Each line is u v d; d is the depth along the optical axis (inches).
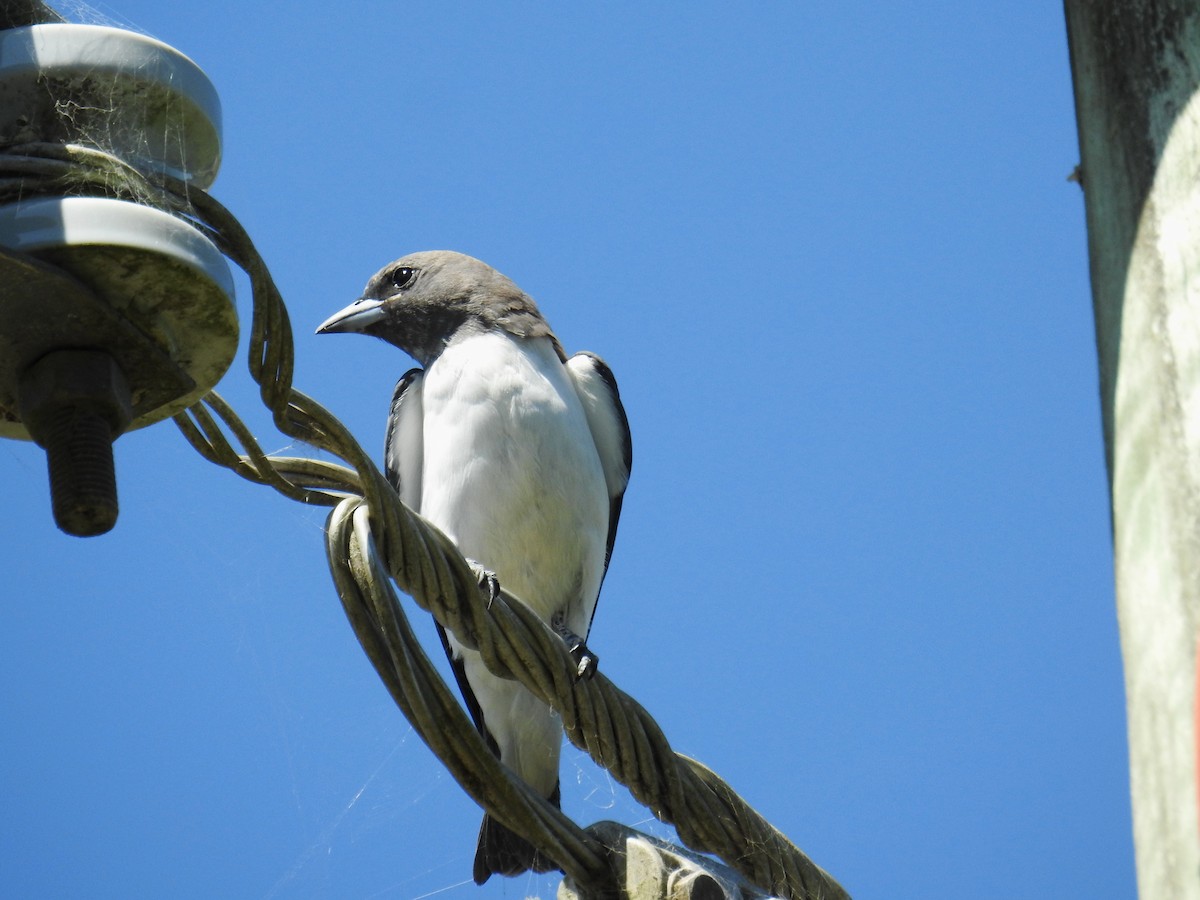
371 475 303.0
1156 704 179.8
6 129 256.1
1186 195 200.2
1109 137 214.2
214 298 245.6
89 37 256.2
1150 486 188.5
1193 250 196.1
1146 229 202.1
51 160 246.5
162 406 258.2
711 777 337.4
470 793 294.7
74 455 234.7
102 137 258.8
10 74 253.9
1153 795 178.1
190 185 267.9
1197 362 189.2
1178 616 179.6
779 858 338.6
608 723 323.3
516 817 293.3
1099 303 208.8
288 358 285.0
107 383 240.7
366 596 296.0
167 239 240.1
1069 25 233.6
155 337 248.5
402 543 305.9
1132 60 214.5
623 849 300.0
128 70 257.3
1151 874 176.4
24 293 233.9
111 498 233.5
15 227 236.4
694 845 331.3
